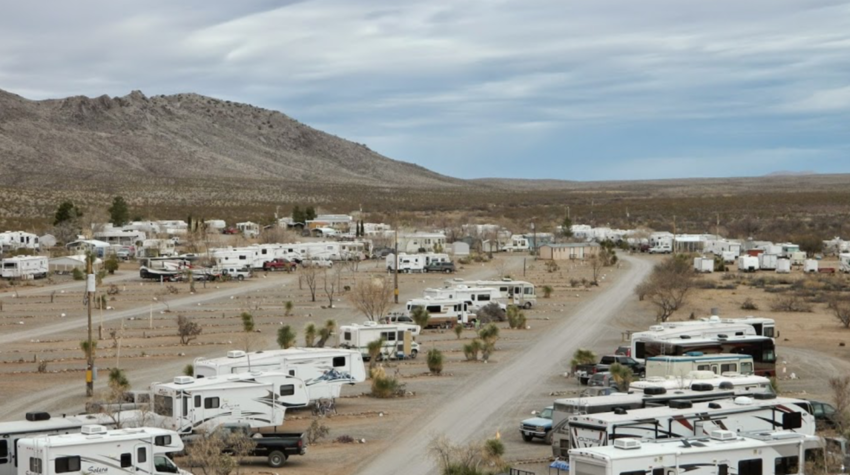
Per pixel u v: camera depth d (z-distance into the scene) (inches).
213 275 4911.4
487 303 3708.2
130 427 1497.3
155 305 3922.2
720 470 1176.8
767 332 2613.2
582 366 2369.6
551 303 4119.1
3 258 5039.4
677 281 4141.2
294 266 5487.2
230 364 1946.4
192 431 1644.9
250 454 1583.4
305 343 2970.0
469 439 1760.6
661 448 1162.6
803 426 1451.8
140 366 2576.3
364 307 3636.8
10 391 2222.0
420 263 5408.5
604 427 1320.1
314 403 2050.9
